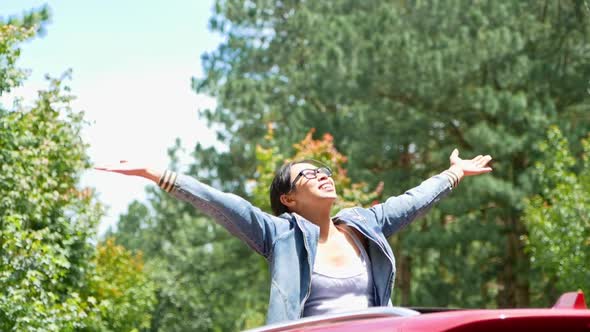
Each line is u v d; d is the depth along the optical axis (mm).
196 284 52125
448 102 36719
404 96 38031
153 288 35250
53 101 17703
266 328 3543
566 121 33156
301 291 4891
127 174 4992
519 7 35969
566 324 2965
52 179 16844
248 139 47125
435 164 39688
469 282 38250
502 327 2922
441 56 35438
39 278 14945
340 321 3369
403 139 38531
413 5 39125
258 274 50375
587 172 23469
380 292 5008
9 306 14086
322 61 39312
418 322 2953
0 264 14453
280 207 5418
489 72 36312
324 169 5312
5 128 15602
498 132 33781
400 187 38969
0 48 15969
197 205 5016
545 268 24016
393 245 44125
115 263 32375
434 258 44500
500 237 35875
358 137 39156
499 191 33156
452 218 40562
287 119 45469
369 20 39438
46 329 14648
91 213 18359
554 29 35625
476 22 36219
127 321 32469
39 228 17328
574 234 22219
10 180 15375
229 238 50438
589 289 22078
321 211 5207
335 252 5070
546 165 24578
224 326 54438
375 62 37000
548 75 34250
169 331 52781
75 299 15906
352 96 38469
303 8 44500
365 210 5336
